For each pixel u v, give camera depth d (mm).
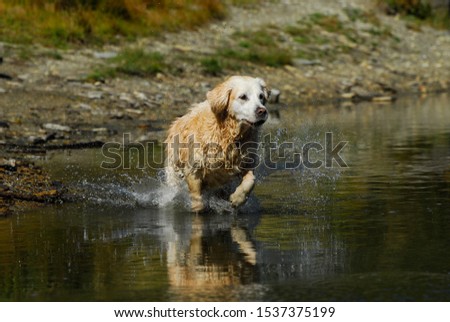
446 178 11531
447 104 22719
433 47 32188
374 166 12758
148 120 18062
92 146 15000
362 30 31906
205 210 9820
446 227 8531
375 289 6469
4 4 24359
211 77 23172
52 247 8039
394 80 27141
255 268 7152
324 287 6551
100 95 19438
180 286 6656
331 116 19781
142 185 11406
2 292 6590
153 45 24938
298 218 9258
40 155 13789
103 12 25734
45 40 23094
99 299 6375
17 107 17547
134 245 8086
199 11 28484
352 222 8938
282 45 28016
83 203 10281
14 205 10016
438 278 6707
